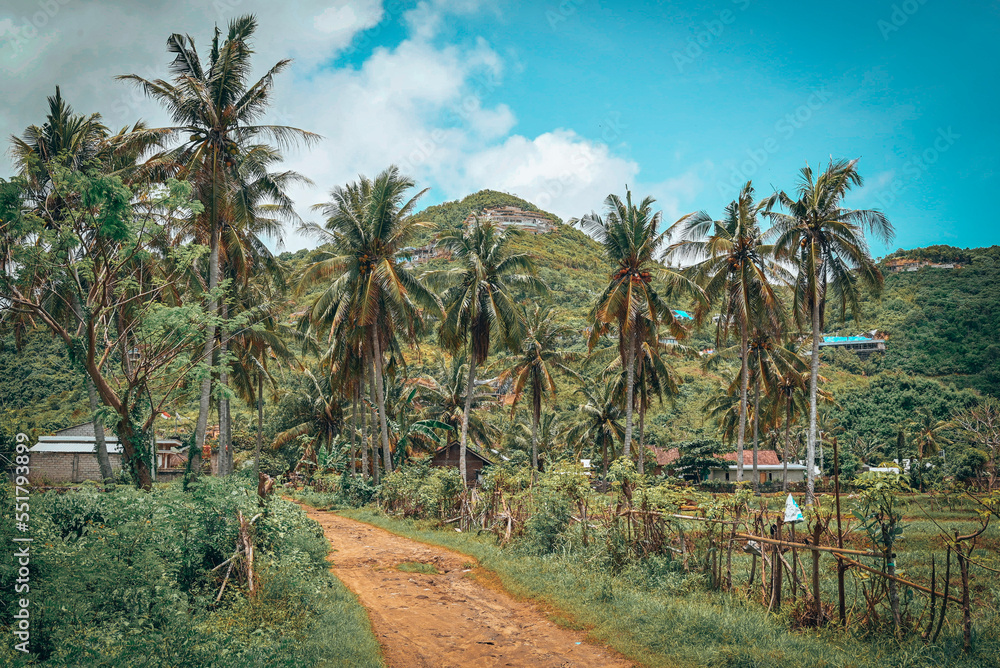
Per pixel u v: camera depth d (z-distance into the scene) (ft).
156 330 55.01
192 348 64.08
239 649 25.40
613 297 94.89
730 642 29.68
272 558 39.09
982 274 289.94
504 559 51.47
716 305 126.41
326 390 163.94
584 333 122.72
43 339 92.27
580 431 148.77
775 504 68.44
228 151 73.87
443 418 138.82
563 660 31.12
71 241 48.08
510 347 100.99
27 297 51.13
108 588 28.40
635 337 101.91
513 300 103.60
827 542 42.09
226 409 120.47
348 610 37.04
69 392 89.45
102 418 55.11
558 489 52.42
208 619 29.73
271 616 32.30
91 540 31.40
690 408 240.94
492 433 160.35
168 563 32.19
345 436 166.20
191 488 42.65
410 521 79.41
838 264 95.91
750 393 160.56
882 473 30.96
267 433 184.65
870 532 31.32
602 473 161.58
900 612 29.96
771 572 34.71
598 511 50.62
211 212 71.36
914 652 26.71
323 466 140.46
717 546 39.58
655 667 28.99
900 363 253.65
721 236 100.68
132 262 57.26
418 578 49.16
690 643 30.48
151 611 27.58
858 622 30.45
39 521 31.83
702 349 286.87
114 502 38.14
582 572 43.39
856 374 258.16
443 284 102.12
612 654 31.53
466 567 53.01
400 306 95.50
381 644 33.22
